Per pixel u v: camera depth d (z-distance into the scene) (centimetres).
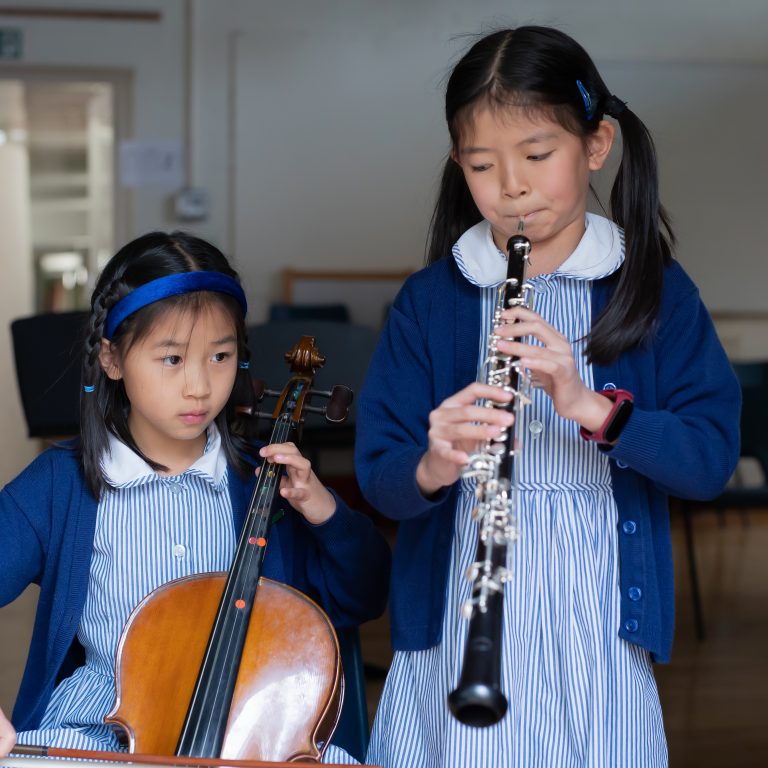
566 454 191
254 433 230
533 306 191
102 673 209
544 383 175
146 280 202
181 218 817
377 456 197
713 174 838
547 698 186
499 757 184
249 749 181
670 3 835
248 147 819
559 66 179
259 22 815
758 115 840
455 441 169
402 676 204
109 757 166
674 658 460
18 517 213
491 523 152
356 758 222
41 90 876
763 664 453
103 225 1064
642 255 194
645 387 194
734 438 192
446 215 215
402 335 207
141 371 200
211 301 201
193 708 179
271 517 209
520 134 177
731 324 841
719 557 654
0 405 941
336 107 823
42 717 204
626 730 186
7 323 1316
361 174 828
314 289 825
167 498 215
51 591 213
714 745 363
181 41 809
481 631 137
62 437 360
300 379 233
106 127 980
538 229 185
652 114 837
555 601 187
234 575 199
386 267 834
